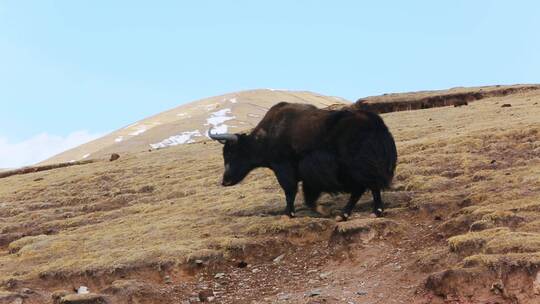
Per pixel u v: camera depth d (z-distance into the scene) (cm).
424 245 2206
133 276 2327
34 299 2197
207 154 5581
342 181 2547
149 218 3291
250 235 2583
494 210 2238
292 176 2697
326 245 2392
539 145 3266
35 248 2952
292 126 2648
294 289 2108
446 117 5447
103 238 2927
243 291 2172
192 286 2255
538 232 1997
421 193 2811
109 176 5072
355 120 2483
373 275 2073
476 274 1747
